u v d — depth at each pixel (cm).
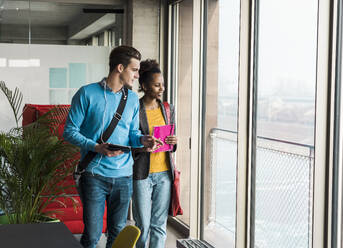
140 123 373
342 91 280
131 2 591
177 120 571
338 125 283
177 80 572
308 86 306
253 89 378
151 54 599
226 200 441
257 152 375
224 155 445
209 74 478
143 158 365
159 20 597
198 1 488
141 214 370
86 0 598
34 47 583
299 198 322
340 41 281
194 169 498
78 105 317
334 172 286
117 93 327
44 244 222
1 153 368
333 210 288
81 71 601
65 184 464
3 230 246
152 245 386
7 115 574
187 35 534
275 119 347
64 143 383
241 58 377
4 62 574
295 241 330
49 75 590
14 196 372
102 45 607
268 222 362
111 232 333
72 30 595
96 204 318
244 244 390
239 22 386
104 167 317
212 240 473
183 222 550
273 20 348
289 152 330
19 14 577
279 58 340
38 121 391
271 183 356
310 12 305
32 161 361
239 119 380
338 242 286
